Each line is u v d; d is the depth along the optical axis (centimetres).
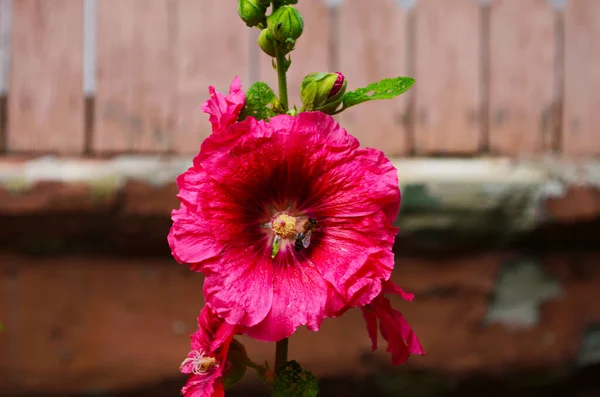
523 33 118
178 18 115
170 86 115
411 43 116
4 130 114
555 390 118
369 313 59
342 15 115
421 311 112
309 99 57
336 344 112
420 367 113
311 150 56
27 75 114
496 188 107
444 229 108
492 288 113
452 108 117
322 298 55
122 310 111
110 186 104
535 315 114
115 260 111
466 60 117
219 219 56
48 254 110
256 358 111
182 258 55
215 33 115
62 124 115
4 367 110
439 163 112
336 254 56
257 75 115
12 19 113
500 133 118
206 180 56
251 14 58
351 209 56
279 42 57
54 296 110
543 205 107
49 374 111
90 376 111
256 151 56
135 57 115
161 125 115
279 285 56
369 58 116
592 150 119
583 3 119
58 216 105
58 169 105
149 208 105
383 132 117
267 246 57
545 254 114
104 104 115
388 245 56
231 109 56
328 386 113
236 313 55
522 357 114
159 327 111
